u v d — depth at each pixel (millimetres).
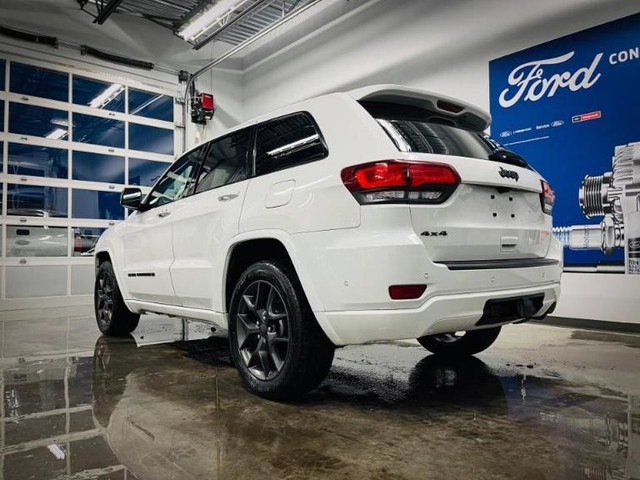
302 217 1963
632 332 3986
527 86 4785
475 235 1890
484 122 2525
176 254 2891
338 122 2037
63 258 6938
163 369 2793
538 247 2221
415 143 1935
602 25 4250
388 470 1439
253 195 2279
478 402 2107
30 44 6832
